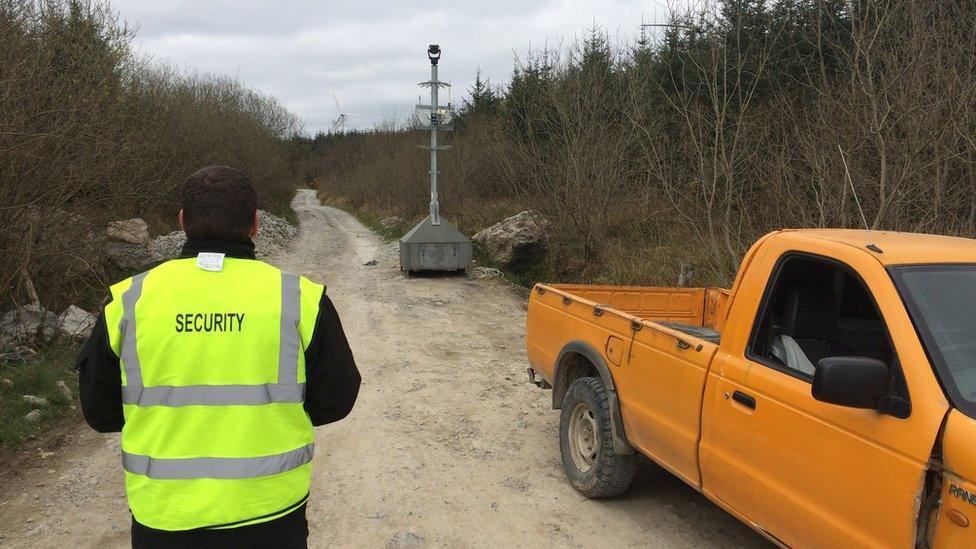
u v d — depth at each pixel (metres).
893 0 6.90
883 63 7.06
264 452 1.84
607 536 3.81
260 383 1.85
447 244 14.62
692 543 3.74
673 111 13.58
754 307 3.05
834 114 7.59
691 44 9.95
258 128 33.44
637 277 12.05
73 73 8.06
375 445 5.18
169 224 19.09
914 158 6.26
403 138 35.12
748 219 9.17
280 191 39.25
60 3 8.40
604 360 4.13
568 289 5.35
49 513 4.08
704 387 3.19
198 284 1.88
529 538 3.79
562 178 14.79
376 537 3.79
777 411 2.72
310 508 4.15
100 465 4.82
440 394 6.52
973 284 2.55
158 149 16.00
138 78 12.88
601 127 14.01
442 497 4.29
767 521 2.79
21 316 7.31
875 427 2.29
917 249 2.70
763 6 9.62
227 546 1.81
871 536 2.27
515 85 21.72
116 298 1.88
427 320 10.33
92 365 1.87
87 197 9.12
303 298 1.95
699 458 3.21
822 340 3.10
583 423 4.38
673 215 13.88
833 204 7.19
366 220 34.84
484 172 24.27
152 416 1.82
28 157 7.09
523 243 15.19
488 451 5.08
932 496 2.10
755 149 9.37
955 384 2.20
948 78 6.16
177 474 1.79
